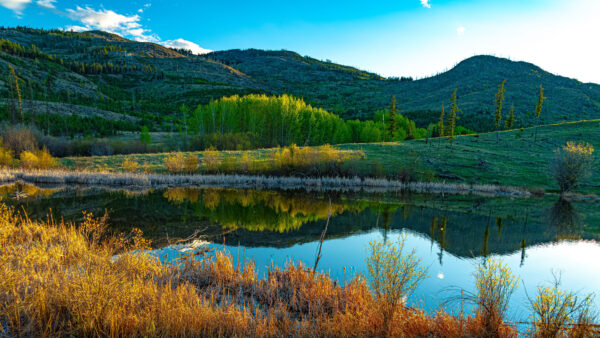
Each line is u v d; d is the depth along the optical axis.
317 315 6.43
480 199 32.94
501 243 15.84
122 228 16.03
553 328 5.23
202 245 12.73
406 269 5.85
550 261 12.91
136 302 5.91
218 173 41.03
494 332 5.55
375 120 102.19
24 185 30.31
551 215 24.91
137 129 99.38
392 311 5.66
